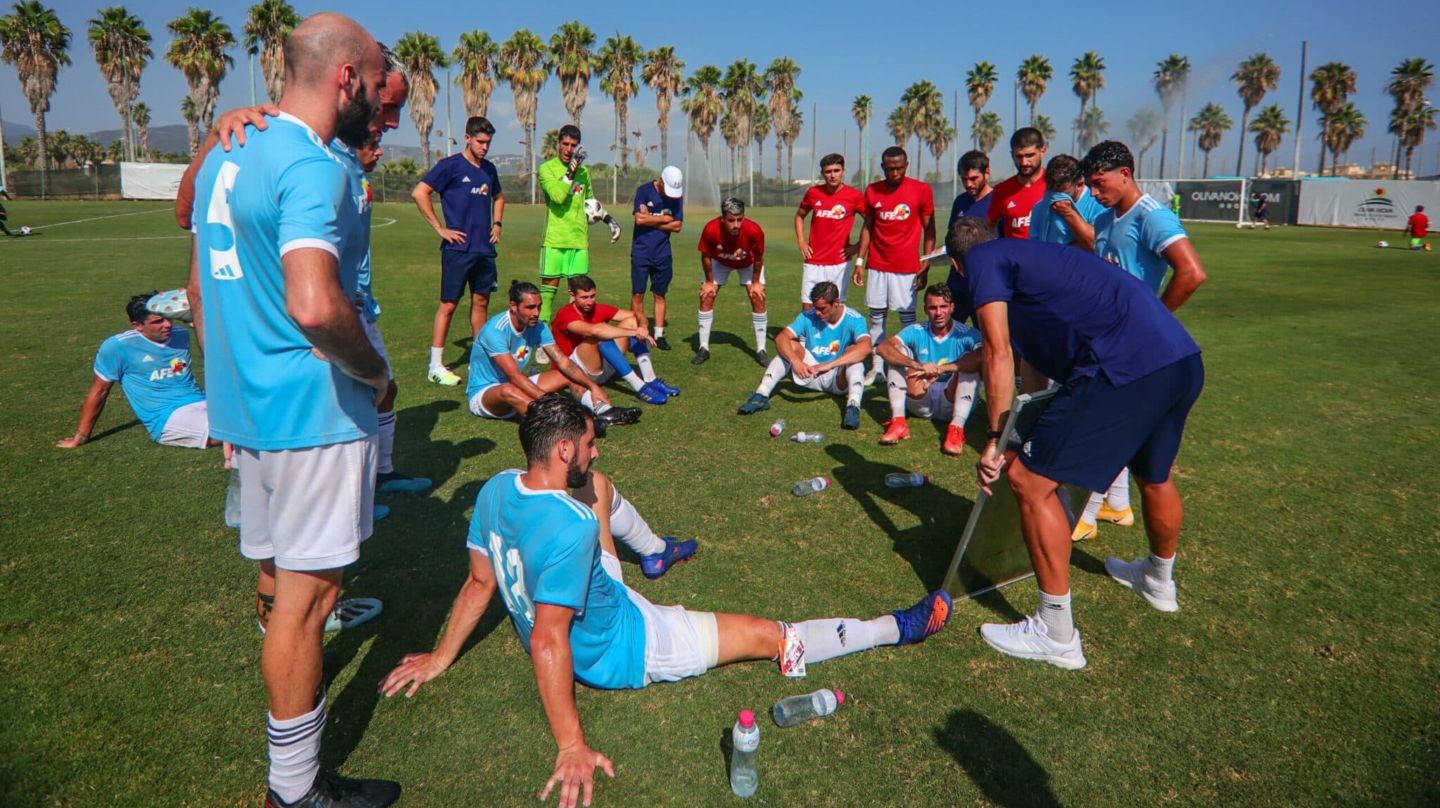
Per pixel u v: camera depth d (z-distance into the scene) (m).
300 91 2.07
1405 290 12.67
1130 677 2.82
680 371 7.32
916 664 2.90
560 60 53.50
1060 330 2.80
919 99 62.00
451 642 2.76
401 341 8.27
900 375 5.38
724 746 2.47
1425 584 3.45
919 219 6.97
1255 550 3.77
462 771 2.36
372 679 2.78
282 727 2.09
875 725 2.57
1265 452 5.09
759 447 5.20
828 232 7.52
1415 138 47.94
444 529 3.91
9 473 4.47
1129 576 3.47
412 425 5.51
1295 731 2.54
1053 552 2.80
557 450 2.36
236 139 1.97
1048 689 2.76
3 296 10.23
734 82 57.06
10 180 42.09
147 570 3.43
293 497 2.08
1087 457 2.73
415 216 30.39
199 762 2.36
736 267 7.41
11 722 2.49
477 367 5.42
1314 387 6.69
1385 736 2.52
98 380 4.75
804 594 3.36
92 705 2.58
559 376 5.64
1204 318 10.07
